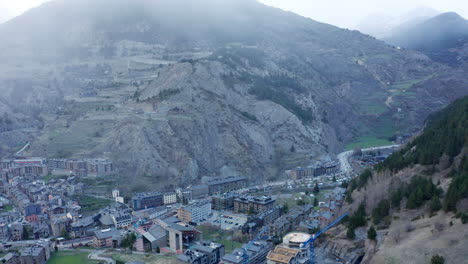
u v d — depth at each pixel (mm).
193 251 188625
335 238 188000
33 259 181500
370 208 199750
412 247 146500
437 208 163875
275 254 166500
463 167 178375
